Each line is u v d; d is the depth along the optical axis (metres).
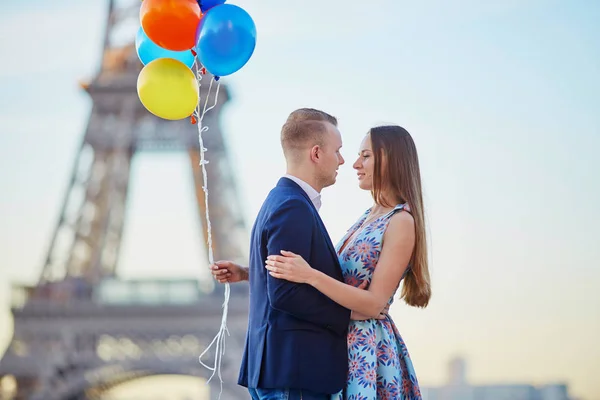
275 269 7.33
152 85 8.97
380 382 7.89
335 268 7.73
